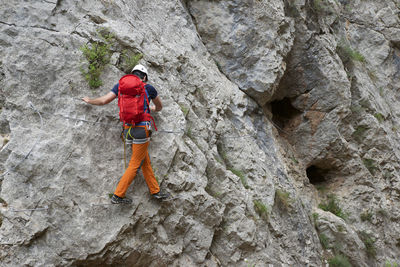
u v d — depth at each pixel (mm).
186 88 6418
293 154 8938
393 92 11516
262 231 6254
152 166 4984
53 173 4398
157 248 4961
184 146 5414
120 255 4617
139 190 4836
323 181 9539
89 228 4414
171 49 6383
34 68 4617
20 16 4805
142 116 4453
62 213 4355
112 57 5160
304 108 8938
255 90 7629
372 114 9625
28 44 4672
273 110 9297
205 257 5430
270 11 7684
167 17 6871
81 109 4711
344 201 8961
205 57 7293
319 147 8875
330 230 7902
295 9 8438
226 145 6645
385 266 8391
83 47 4875
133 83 4344
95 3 5395
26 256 4102
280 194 7070
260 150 7215
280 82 8797
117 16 5590
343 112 8789
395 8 12438
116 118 4898
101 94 4883
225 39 7578
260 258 6023
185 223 5219
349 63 9844
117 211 4625
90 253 4375
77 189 4473
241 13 7613
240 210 5945
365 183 9125
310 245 7121
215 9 7637
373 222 8812
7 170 4219
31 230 4152
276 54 7711
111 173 4715
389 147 9602
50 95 4617
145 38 5863
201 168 5594
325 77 8625
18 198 4195
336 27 10172
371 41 11531
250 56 7598
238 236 5785
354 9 11664
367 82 10305
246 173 6609
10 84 4484
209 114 6559
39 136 4426
